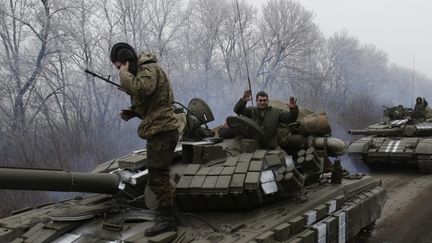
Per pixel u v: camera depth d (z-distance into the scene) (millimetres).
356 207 7273
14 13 13648
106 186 5305
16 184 4359
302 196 6484
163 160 5016
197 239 4941
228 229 5188
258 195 5633
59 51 14102
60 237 5258
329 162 8094
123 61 4996
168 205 5078
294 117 7031
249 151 6539
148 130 4938
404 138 16812
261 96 7199
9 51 13594
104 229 5281
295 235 5527
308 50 22156
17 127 12461
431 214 10680
